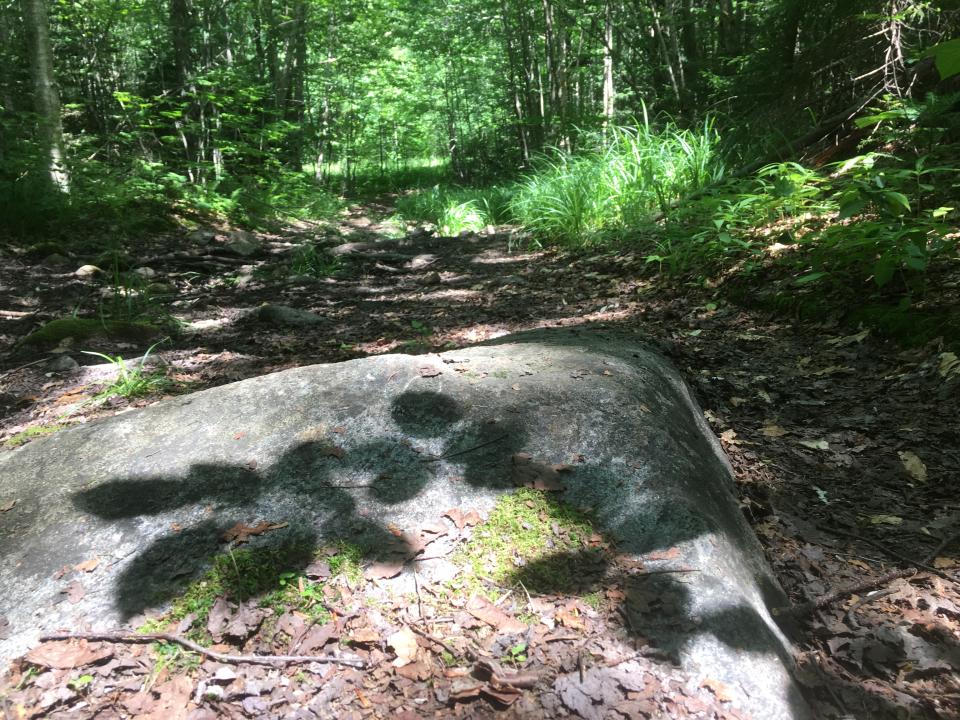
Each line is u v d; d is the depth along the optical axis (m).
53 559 1.71
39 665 1.45
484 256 8.41
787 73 7.51
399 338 4.89
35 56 9.55
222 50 15.80
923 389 3.07
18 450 2.18
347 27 19.84
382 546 1.74
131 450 2.08
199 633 1.54
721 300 4.73
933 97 4.82
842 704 1.50
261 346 4.80
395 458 1.98
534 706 1.37
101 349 4.70
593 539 1.77
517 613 1.59
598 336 3.18
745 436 2.95
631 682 1.41
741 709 1.37
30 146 9.70
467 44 20.94
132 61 17.00
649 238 6.66
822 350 3.72
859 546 2.16
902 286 3.88
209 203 11.70
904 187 4.64
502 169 22.00
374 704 1.39
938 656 1.65
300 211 14.40
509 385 2.26
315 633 1.54
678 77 12.55
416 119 29.88
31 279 6.82
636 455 2.01
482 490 1.90
